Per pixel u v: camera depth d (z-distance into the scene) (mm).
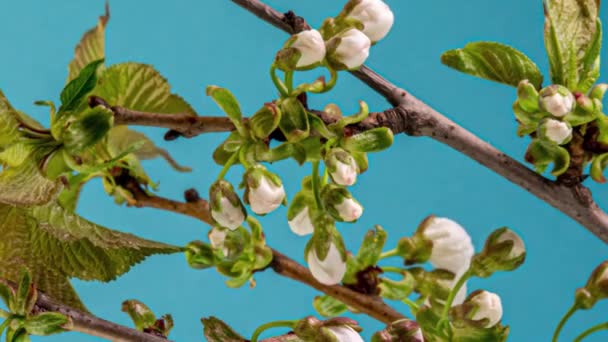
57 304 399
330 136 389
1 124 393
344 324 394
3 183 395
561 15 408
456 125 412
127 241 402
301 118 387
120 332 400
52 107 394
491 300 399
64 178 405
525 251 401
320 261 393
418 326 400
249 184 388
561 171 405
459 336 400
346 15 396
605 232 411
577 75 406
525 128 408
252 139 390
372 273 412
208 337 410
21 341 393
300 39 385
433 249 411
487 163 412
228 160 397
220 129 404
